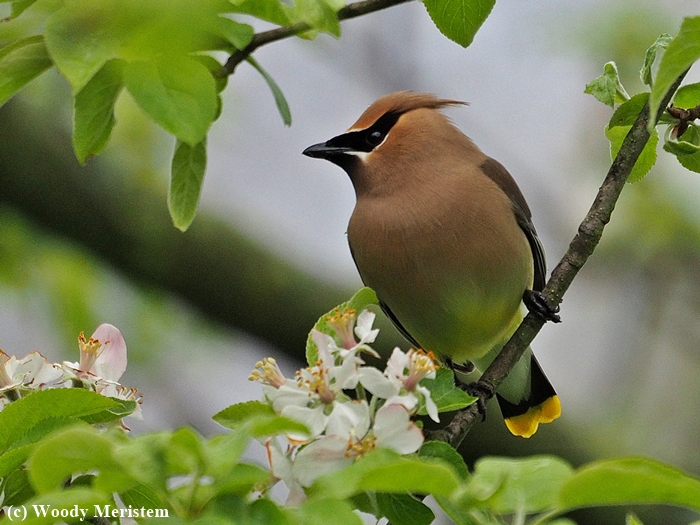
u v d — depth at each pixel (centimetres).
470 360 1077
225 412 554
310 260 1382
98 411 528
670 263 1498
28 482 544
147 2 513
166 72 522
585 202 1608
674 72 504
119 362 618
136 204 1330
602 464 378
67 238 1328
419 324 1039
